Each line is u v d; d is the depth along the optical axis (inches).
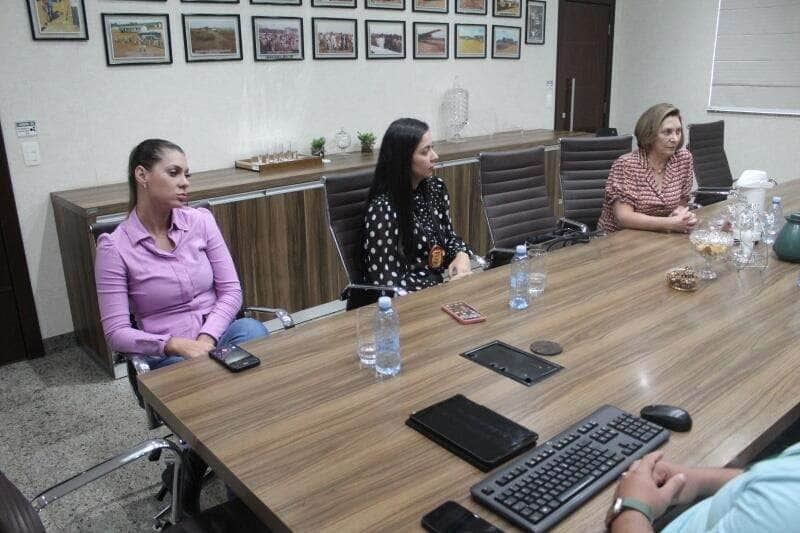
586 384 55.9
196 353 75.3
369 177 98.7
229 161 143.3
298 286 135.0
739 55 218.2
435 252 98.0
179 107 133.7
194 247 84.5
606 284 82.7
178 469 58.1
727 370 58.1
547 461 43.7
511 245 118.6
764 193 118.3
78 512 80.9
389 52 166.7
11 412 104.5
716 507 36.3
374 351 62.8
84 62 120.3
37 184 119.7
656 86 240.2
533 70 210.1
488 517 39.4
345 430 49.5
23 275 120.7
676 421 48.1
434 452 46.6
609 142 136.5
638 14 238.8
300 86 151.5
